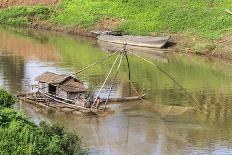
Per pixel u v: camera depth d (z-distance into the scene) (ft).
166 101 148.77
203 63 204.74
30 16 309.01
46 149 93.25
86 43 249.34
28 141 94.94
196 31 239.91
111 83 168.14
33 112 134.21
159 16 263.08
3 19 313.73
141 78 177.06
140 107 141.90
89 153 109.40
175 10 264.52
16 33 277.44
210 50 218.59
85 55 216.33
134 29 258.16
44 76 146.20
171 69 193.26
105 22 276.00
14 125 99.45
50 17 301.02
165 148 113.29
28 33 278.67
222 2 268.41
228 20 241.35
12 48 229.25
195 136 120.78
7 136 95.81
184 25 247.91
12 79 168.55
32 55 213.66
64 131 107.76
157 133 122.42
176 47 232.32
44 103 140.15
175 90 161.68
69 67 190.90
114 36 247.91
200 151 111.96
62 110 135.85
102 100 144.15
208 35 232.53
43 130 102.94
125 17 275.39
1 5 330.54
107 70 188.24
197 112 138.72
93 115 133.80
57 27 288.30
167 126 127.13
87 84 165.78
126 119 131.54
